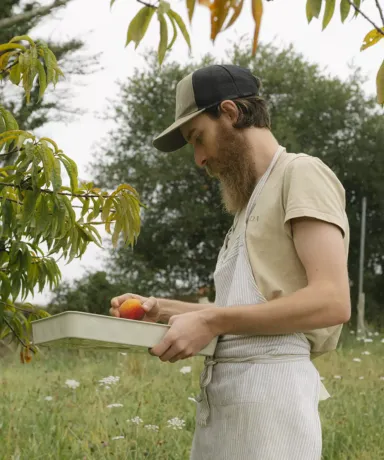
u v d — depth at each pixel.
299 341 2.23
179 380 7.29
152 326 2.12
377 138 29.17
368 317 27.30
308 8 1.36
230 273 2.34
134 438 4.46
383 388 6.59
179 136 2.51
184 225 28.17
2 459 3.96
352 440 4.73
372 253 29.64
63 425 4.66
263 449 2.12
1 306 3.64
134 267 27.53
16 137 2.96
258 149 2.34
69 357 9.62
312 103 29.27
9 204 3.19
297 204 2.14
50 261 3.60
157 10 1.29
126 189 3.32
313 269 2.12
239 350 2.22
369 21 1.43
